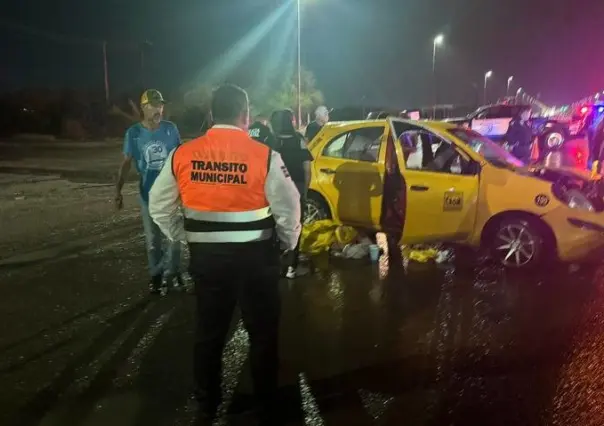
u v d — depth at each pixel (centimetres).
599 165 1005
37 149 3122
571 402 381
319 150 784
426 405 381
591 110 1184
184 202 334
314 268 708
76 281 651
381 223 724
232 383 416
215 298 340
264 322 350
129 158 568
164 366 440
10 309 561
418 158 739
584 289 605
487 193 668
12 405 385
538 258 659
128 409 380
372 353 459
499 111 1909
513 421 360
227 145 329
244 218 329
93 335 498
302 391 400
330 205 768
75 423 364
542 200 648
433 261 728
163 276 630
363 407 379
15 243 843
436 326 512
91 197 1314
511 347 466
